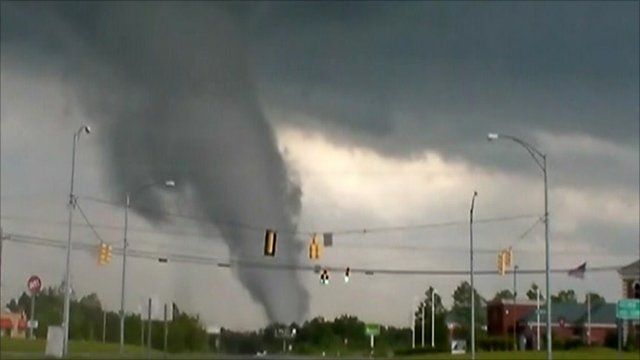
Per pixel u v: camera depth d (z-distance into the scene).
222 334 98.44
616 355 89.81
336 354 128.38
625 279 112.56
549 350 53.59
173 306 91.06
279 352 113.88
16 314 114.31
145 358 69.38
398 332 149.38
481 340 131.00
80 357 67.44
